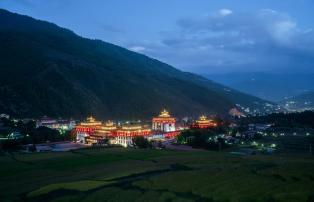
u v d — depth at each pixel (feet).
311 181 426.10
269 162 567.18
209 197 382.83
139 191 411.75
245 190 396.78
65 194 411.54
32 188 440.04
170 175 476.13
